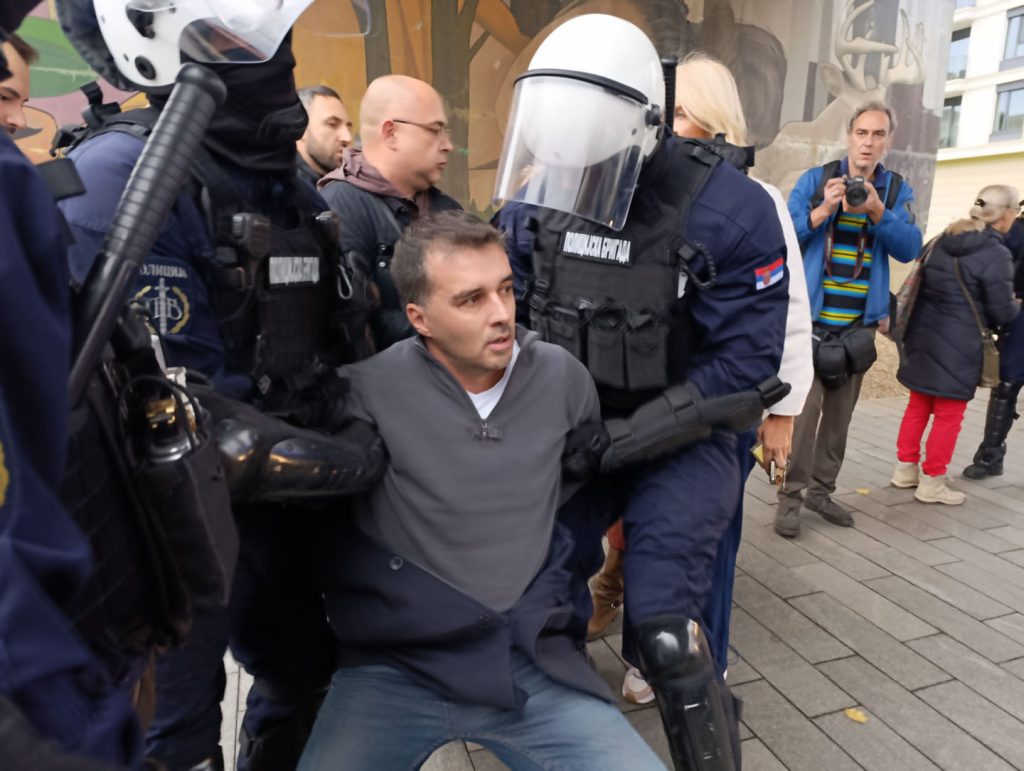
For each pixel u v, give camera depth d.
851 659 2.45
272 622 1.46
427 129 2.07
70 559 0.52
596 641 2.53
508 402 1.33
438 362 1.30
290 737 1.54
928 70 8.12
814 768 1.97
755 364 1.47
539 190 1.43
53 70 3.90
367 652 1.31
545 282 1.60
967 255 3.52
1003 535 3.41
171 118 0.78
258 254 1.05
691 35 6.42
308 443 1.05
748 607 2.77
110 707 0.57
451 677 1.22
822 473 3.53
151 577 0.77
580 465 1.40
